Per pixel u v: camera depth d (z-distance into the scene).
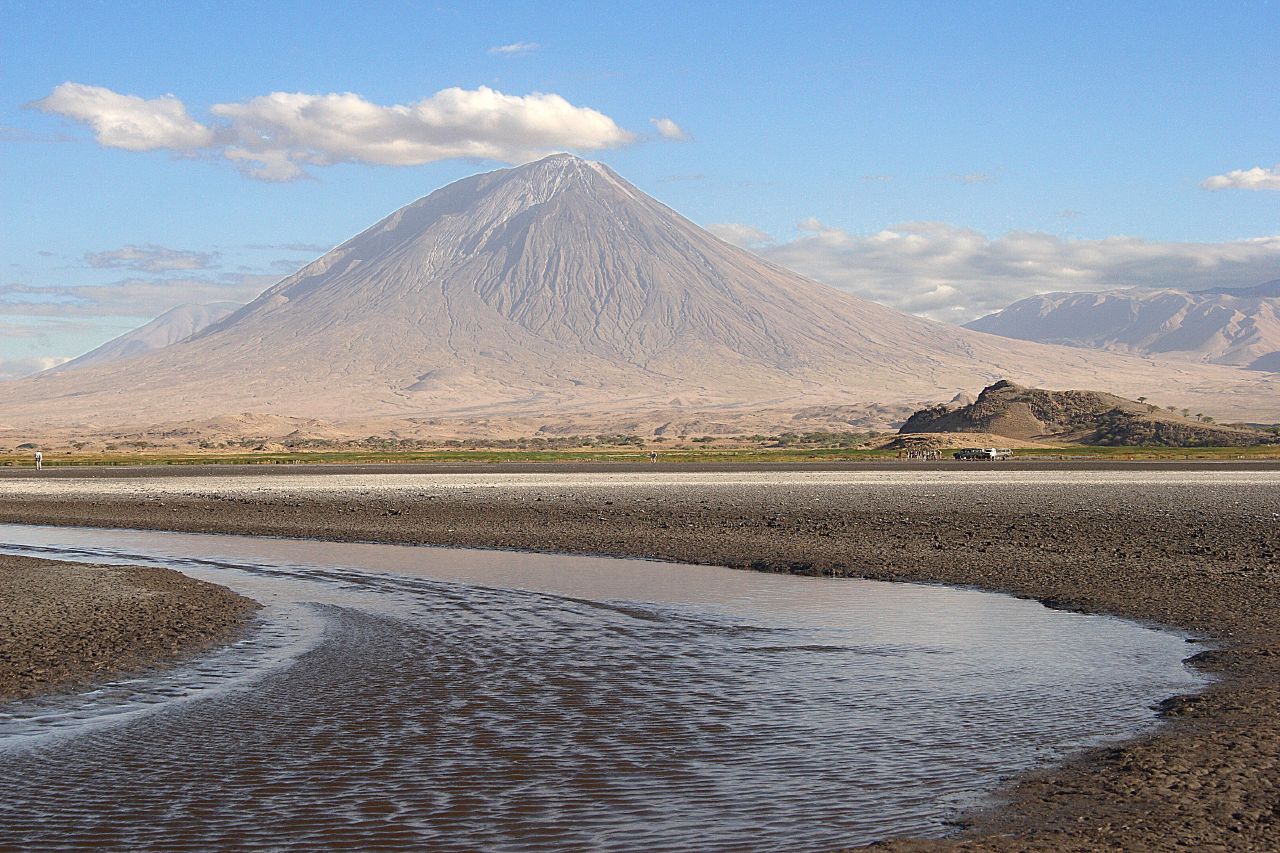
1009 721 18.59
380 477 113.69
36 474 125.06
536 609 31.19
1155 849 12.70
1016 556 42.47
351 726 18.69
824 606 31.56
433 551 47.97
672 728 18.39
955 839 13.21
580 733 18.14
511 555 46.09
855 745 17.25
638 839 13.45
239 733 18.30
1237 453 181.50
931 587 35.47
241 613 30.52
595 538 51.84
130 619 29.42
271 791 15.37
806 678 22.16
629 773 16.02
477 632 27.52
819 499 77.38
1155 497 78.31
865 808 14.40
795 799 14.82
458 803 14.81
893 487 91.44
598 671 22.94
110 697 20.98
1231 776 15.15
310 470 133.12
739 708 19.69
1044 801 14.45
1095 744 17.09
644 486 94.75
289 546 50.66
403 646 25.80
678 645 25.75
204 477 116.00
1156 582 34.91
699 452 198.25
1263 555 41.59
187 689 21.59
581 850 13.15
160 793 15.31
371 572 40.38
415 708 19.89
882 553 44.16
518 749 17.25
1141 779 15.11
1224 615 28.80
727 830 13.70
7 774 16.19
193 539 54.62
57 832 13.87
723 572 39.91
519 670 23.06
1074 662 23.52
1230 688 20.62
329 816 14.36
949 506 70.44
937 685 21.41
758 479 105.50
